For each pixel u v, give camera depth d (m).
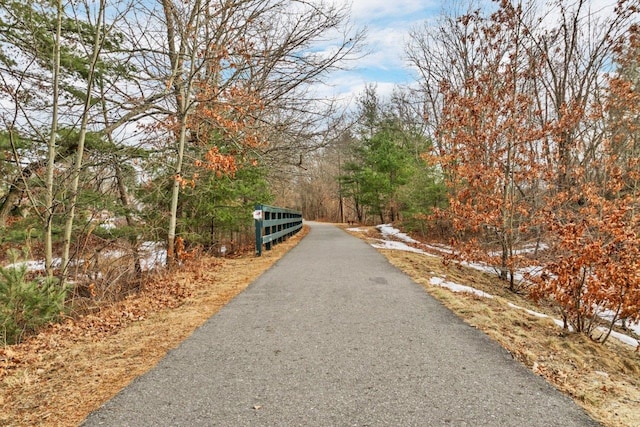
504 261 11.16
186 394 3.31
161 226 11.44
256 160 12.05
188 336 4.90
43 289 6.37
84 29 9.38
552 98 17.94
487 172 10.40
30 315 5.95
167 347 4.54
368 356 4.08
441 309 5.95
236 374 3.70
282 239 17.94
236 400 3.18
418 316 5.58
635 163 10.86
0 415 3.13
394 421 2.80
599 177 13.64
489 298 7.23
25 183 7.64
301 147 13.55
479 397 3.17
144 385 3.51
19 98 8.18
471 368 3.76
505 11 11.61
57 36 8.09
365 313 5.74
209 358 4.13
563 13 17.50
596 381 3.71
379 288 7.43
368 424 2.77
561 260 6.07
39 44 8.63
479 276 11.77
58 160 9.27
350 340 4.58
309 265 10.35
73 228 9.05
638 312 5.38
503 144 11.50
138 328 5.40
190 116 10.98
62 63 9.00
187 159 11.31
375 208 36.53
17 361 4.51
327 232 26.05
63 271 8.20
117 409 3.08
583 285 6.09
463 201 12.55
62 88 9.28
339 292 7.10
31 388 3.63
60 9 8.02
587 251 5.62
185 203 12.78
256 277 8.80
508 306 6.79
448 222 19.62
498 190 11.27
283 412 2.96
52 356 4.57
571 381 3.61
